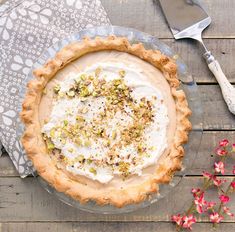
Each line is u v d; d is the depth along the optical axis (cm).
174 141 65
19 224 71
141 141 65
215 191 71
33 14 70
